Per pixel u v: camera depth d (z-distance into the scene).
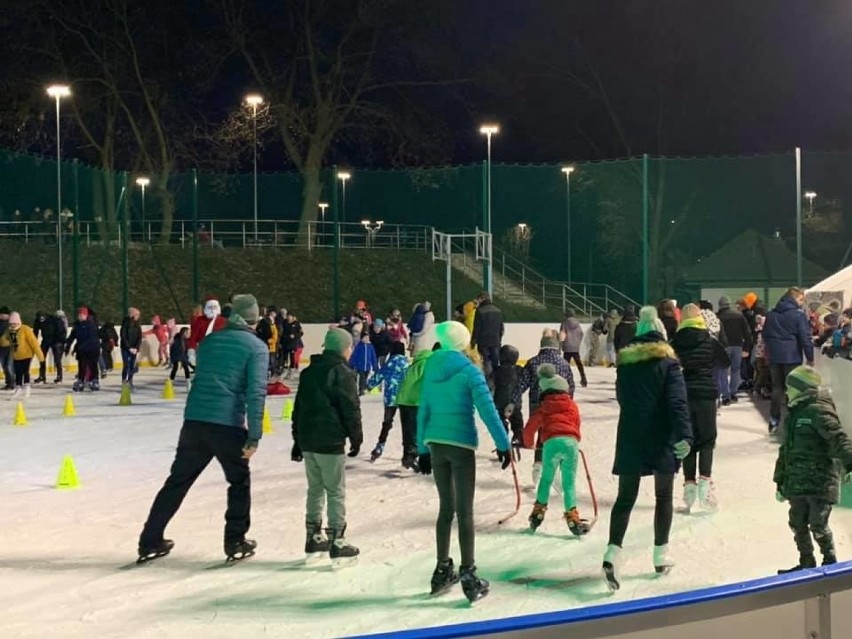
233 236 33.00
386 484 9.77
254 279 31.20
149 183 33.09
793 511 6.16
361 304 21.89
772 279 27.92
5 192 29.12
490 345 15.55
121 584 6.38
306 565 6.82
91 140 38.03
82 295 29.06
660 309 13.75
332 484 6.72
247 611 5.79
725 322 15.99
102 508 8.77
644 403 6.12
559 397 7.69
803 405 6.12
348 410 6.69
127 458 11.66
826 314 16.50
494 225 32.28
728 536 7.52
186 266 31.16
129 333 21.17
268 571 6.67
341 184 34.56
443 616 5.67
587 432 13.54
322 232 34.19
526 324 28.44
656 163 29.62
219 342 6.87
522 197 32.03
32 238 29.11
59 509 8.73
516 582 6.34
